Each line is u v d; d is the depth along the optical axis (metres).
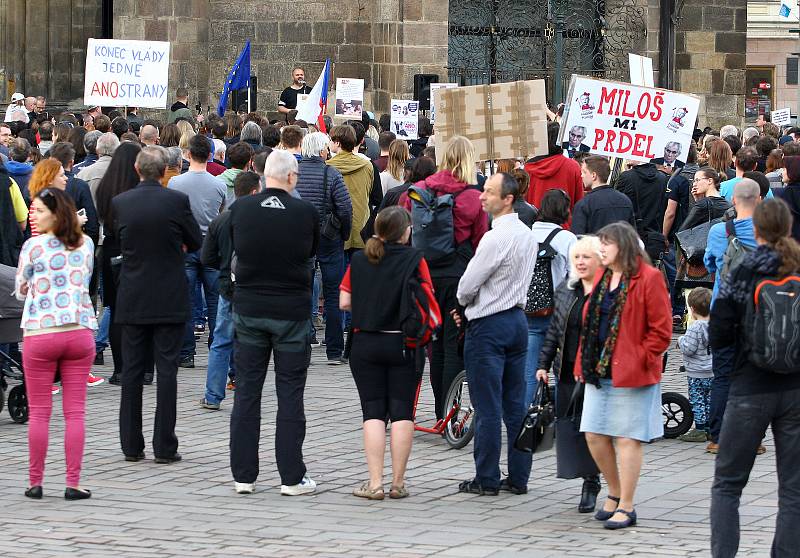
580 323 14.26
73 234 14.59
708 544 13.15
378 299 14.68
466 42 47.31
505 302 14.91
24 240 21.23
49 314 14.48
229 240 16.61
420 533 13.47
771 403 11.96
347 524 13.80
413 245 17.19
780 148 25.23
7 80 47.03
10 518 13.90
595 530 13.71
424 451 17.31
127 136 23.61
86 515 14.06
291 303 14.91
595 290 13.77
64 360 14.68
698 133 37.09
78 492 14.70
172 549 12.80
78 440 14.66
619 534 13.55
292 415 15.03
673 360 24.55
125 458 16.61
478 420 15.12
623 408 13.70
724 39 49.44
